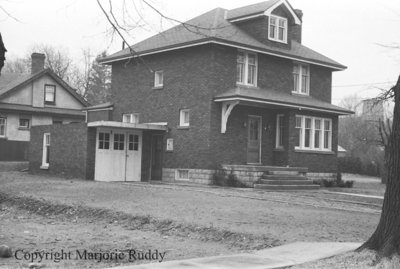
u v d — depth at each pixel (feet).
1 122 131.44
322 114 93.15
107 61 98.07
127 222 46.83
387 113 133.28
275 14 90.63
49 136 92.89
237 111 84.28
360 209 56.29
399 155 29.25
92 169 82.69
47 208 54.85
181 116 85.81
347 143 196.44
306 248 33.40
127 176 85.87
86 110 107.86
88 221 48.60
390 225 29.09
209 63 81.56
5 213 54.24
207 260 29.35
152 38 96.58
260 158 87.30
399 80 30.14
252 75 87.51
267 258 30.12
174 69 87.40
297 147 89.04
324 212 51.90
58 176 88.79
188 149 83.41
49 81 139.64
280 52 88.63
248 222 44.01
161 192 64.75
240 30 90.43
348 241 37.17
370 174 161.68
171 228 43.29
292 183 79.51
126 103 96.63
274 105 83.56
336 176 94.53
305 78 96.37
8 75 149.48
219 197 61.11
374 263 28.07
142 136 88.07
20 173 98.73
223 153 82.02
